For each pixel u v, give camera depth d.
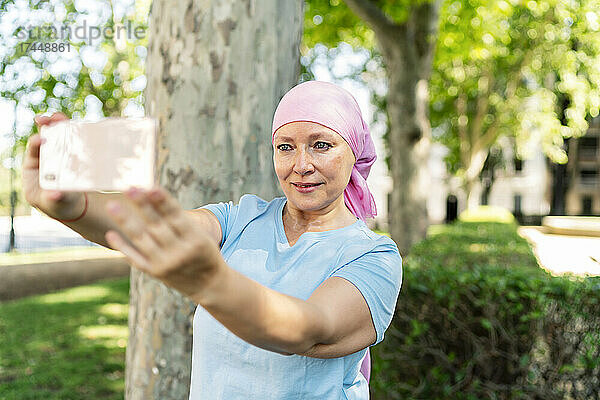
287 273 1.33
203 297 0.78
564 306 3.39
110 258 13.88
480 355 3.51
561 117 18.78
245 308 0.80
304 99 1.30
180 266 0.73
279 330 0.86
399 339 3.67
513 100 18.31
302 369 1.29
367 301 1.13
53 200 0.95
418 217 9.27
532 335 3.44
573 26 12.68
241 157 2.36
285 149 1.34
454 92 17.20
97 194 1.03
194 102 2.34
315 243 1.35
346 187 1.49
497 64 16.34
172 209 0.71
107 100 12.00
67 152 0.85
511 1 8.95
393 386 3.68
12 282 10.11
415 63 8.78
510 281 3.44
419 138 9.12
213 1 2.32
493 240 7.74
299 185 1.33
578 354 3.41
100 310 8.09
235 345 1.31
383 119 18.17
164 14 2.38
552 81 17.94
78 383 5.00
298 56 2.58
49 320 7.39
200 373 1.39
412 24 8.62
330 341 1.05
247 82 2.35
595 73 13.86
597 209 32.41
